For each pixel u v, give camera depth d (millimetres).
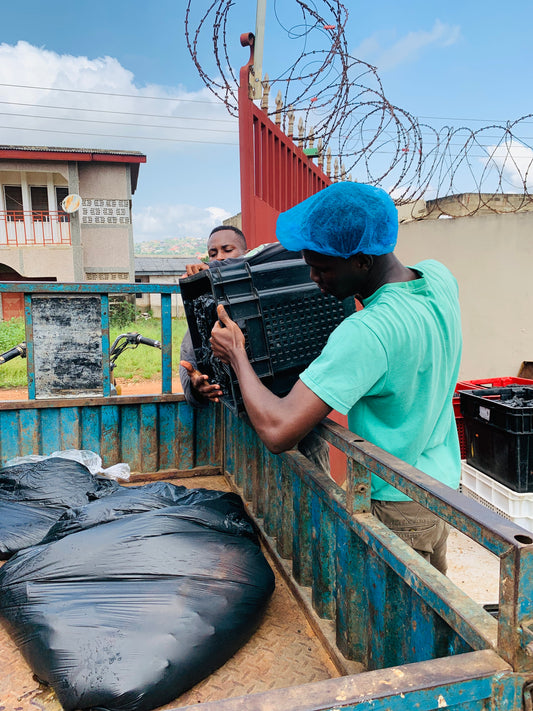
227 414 2977
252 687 1461
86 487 2434
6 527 2119
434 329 1275
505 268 4410
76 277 18781
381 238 1250
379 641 1268
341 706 699
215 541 1767
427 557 1534
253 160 2863
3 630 1715
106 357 3031
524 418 2639
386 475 1143
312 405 1168
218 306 1490
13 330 14242
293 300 1626
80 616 1452
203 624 1472
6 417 2918
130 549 1639
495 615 1484
